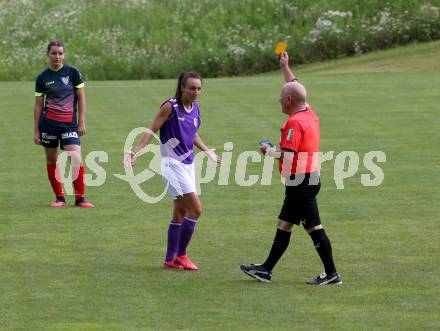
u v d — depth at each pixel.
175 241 34.38
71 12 147.00
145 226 41.28
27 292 31.22
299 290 31.27
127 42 136.00
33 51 133.00
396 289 31.19
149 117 75.12
